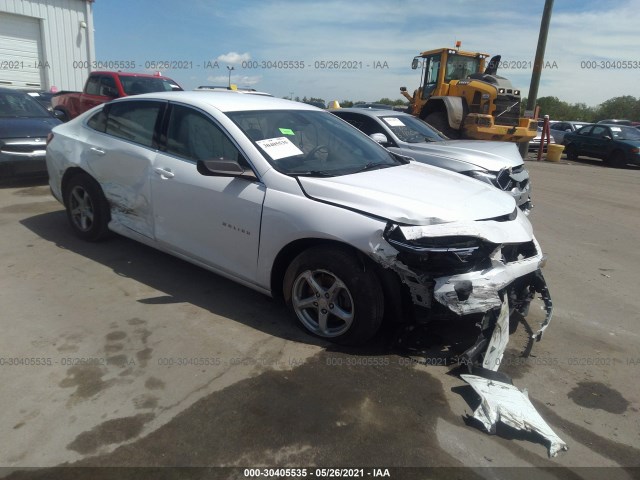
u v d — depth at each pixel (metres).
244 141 3.64
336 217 3.13
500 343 3.13
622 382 3.15
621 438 2.64
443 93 12.87
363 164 3.96
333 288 3.23
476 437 2.56
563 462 2.43
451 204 3.26
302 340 3.39
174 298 3.91
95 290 3.98
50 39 16.86
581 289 4.71
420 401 2.82
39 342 3.21
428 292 2.95
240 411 2.65
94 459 2.29
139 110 4.41
